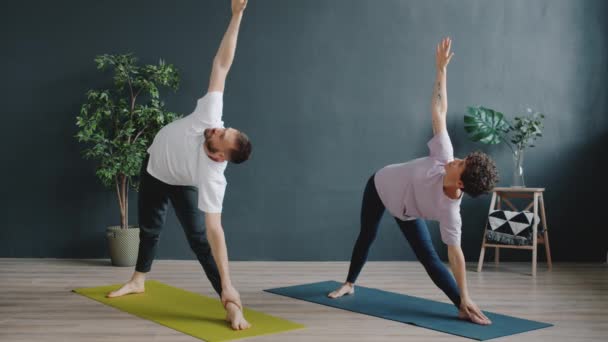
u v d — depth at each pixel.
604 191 5.19
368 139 5.10
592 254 5.19
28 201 5.02
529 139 5.14
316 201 5.09
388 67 5.10
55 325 3.01
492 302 3.63
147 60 5.02
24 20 5.00
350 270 3.71
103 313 3.25
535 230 4.57
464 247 5.11
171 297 3.62
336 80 5.09
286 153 5.07
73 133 5.03
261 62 5.05
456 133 5.13
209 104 2.99
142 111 4.63
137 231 4.71
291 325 3.05
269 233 5.07
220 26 5.03
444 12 5.12
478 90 5.14
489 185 2.74
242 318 3.00
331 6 5.07
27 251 5.02
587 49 5.19
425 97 5.12
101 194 5.03
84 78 5.02
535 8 5.17
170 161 3.10
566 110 5.18
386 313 3.30
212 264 3.20
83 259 5.00
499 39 5.15
